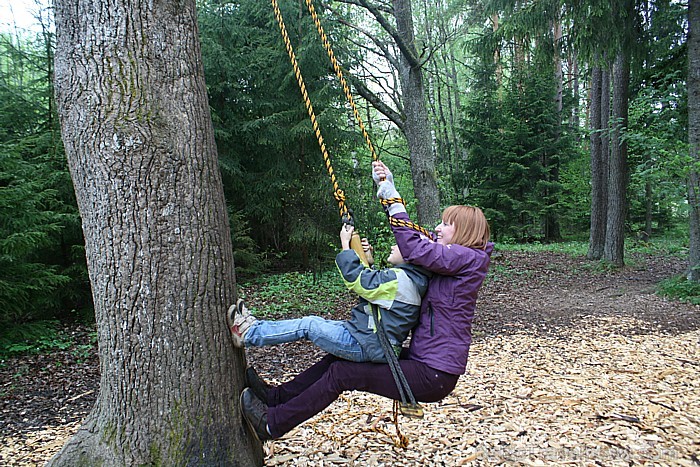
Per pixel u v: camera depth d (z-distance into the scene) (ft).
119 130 8.00
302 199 40.60
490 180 68.13
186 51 8.64
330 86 38.47
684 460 10.82
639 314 26.55
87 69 8.04
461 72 92.84
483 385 16.40
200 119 8.75
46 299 25.16
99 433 8.63
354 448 11.66
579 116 83.51
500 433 12.42
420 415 7.96
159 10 8.34
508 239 66.08
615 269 41.29
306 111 38.40
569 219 69.97
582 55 31.50
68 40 8.14
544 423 12.97
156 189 8.17
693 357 18.74
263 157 39.65
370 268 9.20
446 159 78.64
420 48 69.05
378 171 9.06
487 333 24.56
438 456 11.25
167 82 8.36
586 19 29.48
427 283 8.33
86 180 8.20
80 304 28.81
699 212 29.91
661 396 14.65
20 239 20.84
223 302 8.92
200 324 8.56
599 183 47.03
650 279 36.78
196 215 8.54
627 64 37.01
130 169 8.05
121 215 8.09
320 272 38.88
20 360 21.83
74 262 27.43
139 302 8.20
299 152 40.16
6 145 21.94
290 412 8.59
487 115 68.03
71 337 24.99
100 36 8.02
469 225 8.54
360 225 38.32
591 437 12.03
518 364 18.85
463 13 64.54
